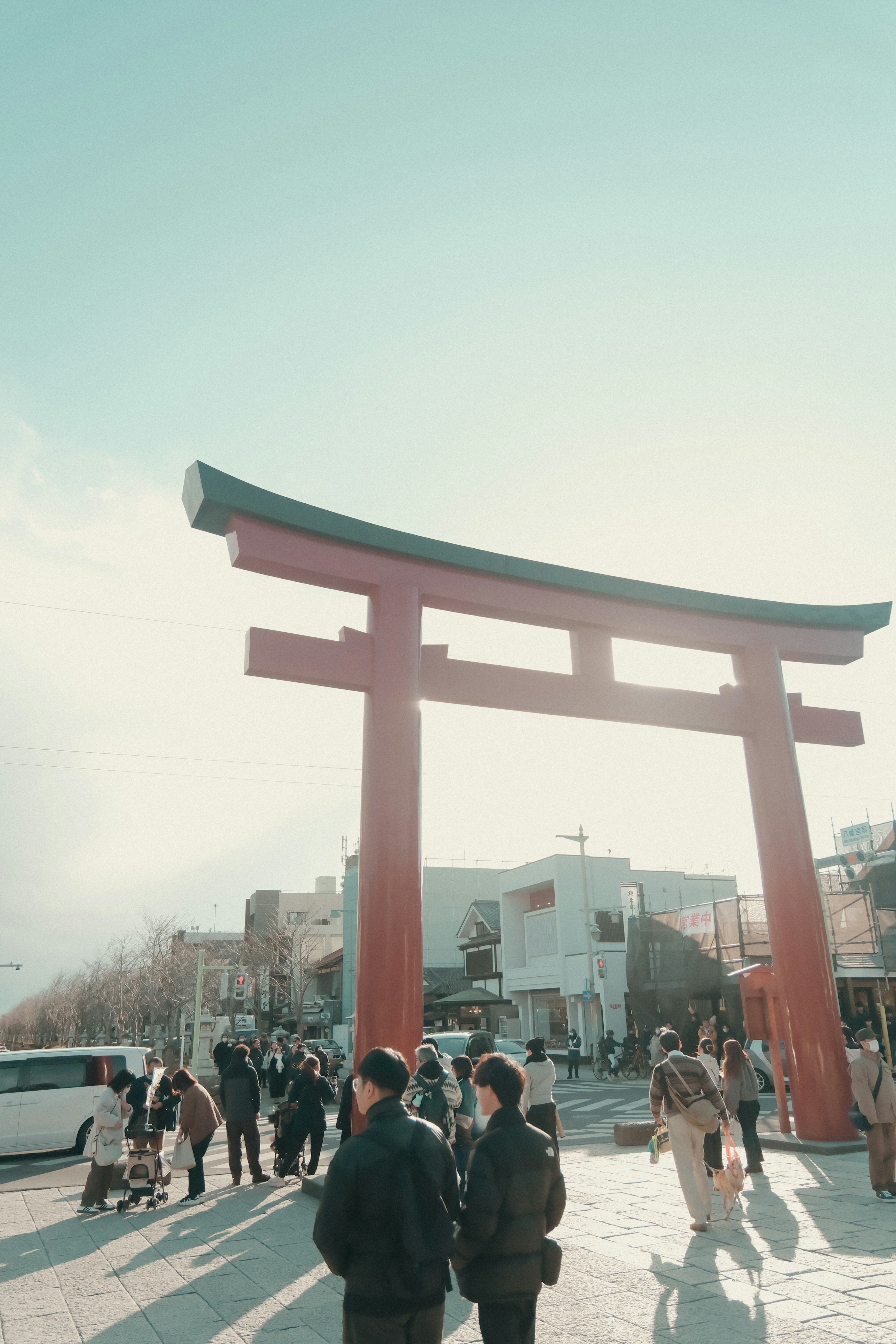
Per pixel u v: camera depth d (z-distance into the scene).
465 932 53.75
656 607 13.42
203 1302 6.28
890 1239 7.31
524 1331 3.66
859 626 14.98
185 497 10.77
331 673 10.59
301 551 10.74
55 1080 15.87
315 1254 7.50
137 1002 55.84
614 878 43.41
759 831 13.59
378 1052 3.69
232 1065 11.45
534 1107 9.16
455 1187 3.64
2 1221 9.38
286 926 61.97
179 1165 9.95
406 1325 3.23
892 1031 25.97
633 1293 6.11
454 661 11.71
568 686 12.50
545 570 12.40
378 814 10.30
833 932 27.52
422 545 11.53
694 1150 7.95
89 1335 5.63
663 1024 32.09
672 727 13.29
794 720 14.22
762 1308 5.73
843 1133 11.98
